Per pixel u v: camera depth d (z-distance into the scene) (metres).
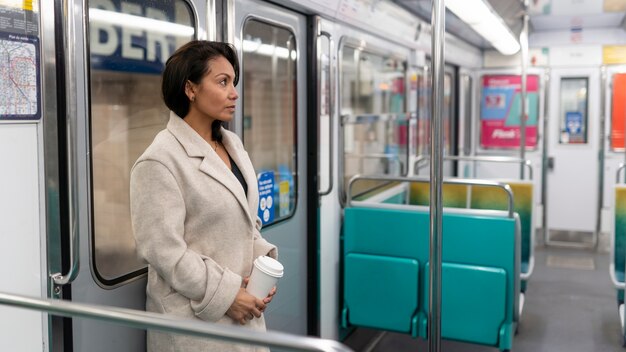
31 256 2.03
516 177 9.03
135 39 2.50
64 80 2.07
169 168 2.00
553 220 8.77
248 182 2.24
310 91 4.00
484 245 3.93
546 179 8.78
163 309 2.09
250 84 3.49
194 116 2.13
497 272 3.86
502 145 9.04
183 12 2.78
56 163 2.08
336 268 4.45
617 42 8.29
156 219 1.97
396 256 4.20
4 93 1.89
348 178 4.87
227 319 2.11
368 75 5.13
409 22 5.71
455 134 8.66
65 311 1.54
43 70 2.02
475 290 3.92
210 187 2.06
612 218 5.05
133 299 2.53
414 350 4.68
